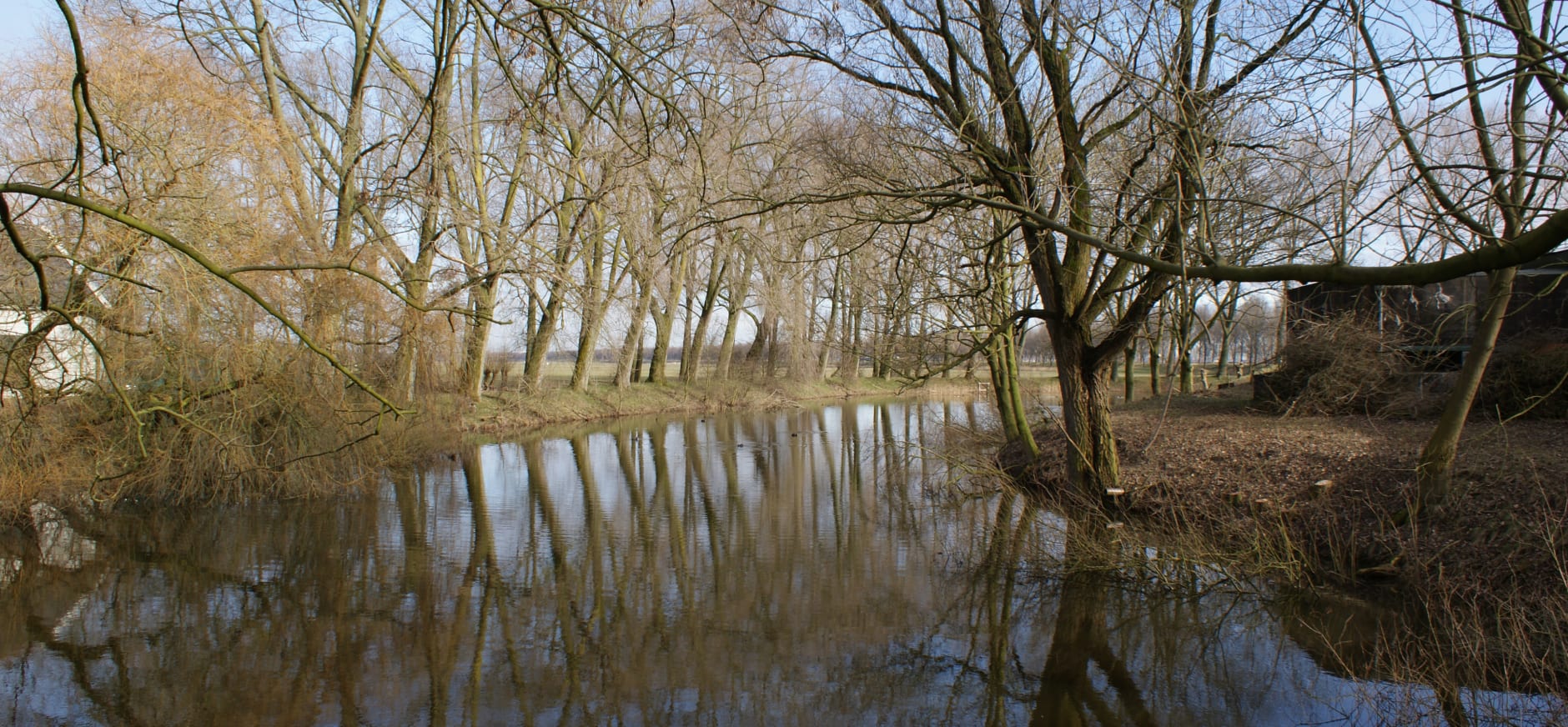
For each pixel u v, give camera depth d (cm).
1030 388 2038
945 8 1009
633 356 3506
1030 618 861
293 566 1020
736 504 1411
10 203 976
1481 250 382
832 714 661
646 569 1027
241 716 645
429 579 978
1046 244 1084
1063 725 642
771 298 3058
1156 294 1020
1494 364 1373
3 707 652
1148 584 952
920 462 1828
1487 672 670
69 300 1015
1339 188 549
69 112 1003
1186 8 763
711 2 728
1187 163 633
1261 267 459
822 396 3919
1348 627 792
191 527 1192
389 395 1527
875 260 1352
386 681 709
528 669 738
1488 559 809
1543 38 555
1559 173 548
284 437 1330
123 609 872
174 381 1166
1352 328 1369
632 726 637
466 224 1589
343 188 1509
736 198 912
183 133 1089
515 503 1401
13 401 1084
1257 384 1803
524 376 2723
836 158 1084
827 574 1008
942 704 676
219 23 1546
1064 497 1301
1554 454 975
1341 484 1064
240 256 1122
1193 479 1203
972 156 967
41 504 1174
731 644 796
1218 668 733
